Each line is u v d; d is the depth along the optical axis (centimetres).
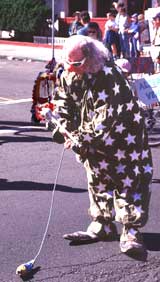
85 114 483
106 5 2852
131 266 495
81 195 686
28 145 945
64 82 488
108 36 1434
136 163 493
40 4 2817
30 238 556
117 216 508
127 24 1675
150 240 548
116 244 537
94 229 540
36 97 1080
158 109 1023
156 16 1063
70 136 487
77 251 525
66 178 755
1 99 1379
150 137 966
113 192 518
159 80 857
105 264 499
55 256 516
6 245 540
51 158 861
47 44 2634
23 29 2834
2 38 3022
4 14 2875
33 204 653
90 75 467
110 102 468
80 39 464
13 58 2292
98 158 496
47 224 579
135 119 484
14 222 598
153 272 486
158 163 820
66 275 480
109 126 471
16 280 471
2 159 855
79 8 2941
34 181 742
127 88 480
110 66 473
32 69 1962
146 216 504
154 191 695
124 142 486
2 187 717
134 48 1639
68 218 608
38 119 1090
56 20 2814
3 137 1002
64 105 495
